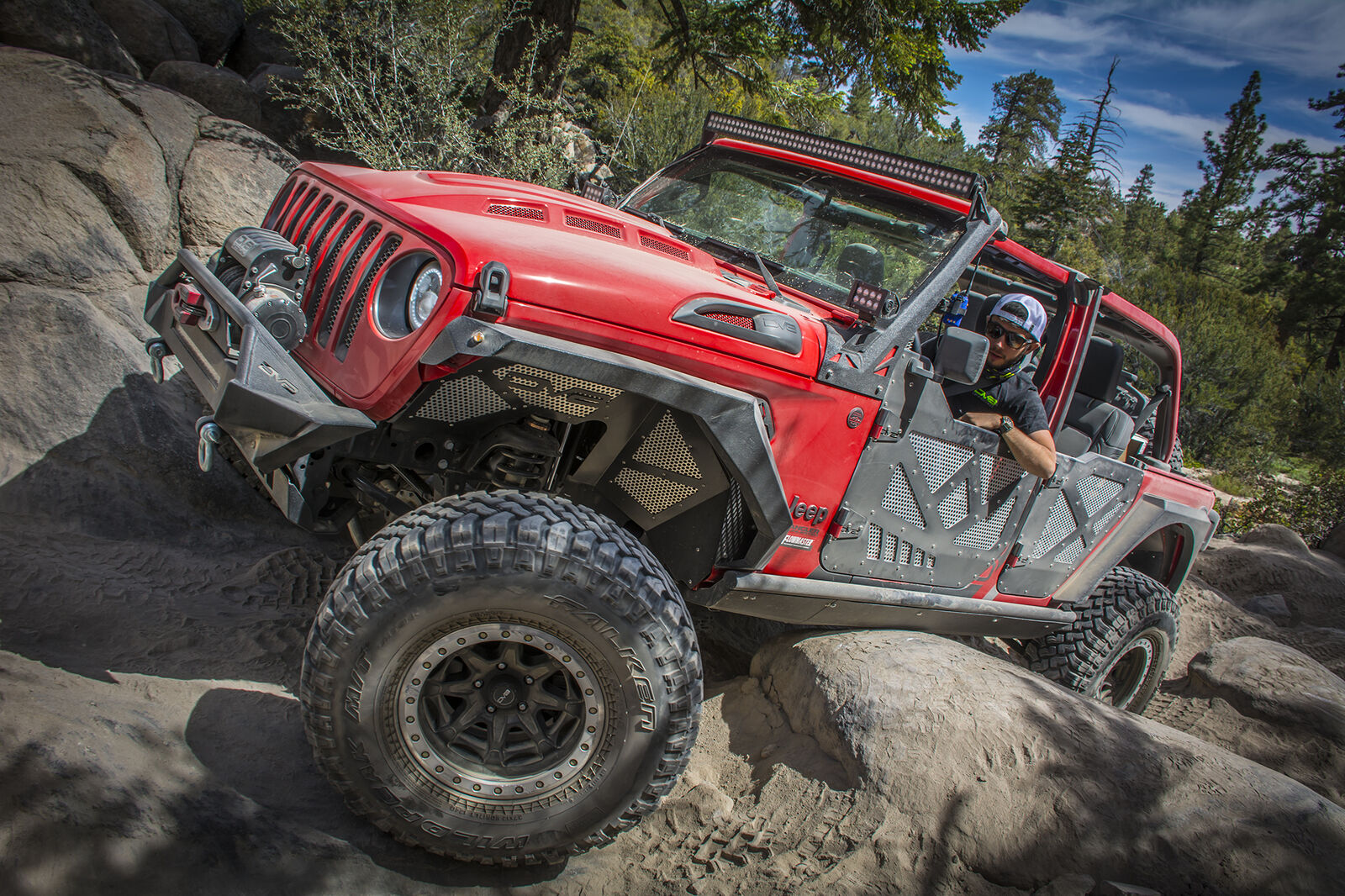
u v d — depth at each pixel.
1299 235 48.47
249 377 1.98
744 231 3.48
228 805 2.05
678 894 2.32
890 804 2.60
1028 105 49.84
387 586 1.93
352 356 2.23
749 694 3.33
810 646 3.24
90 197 4.13
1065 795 2.63
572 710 2.16
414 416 2.23
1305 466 19.50
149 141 4.51
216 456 3.72
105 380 3.64
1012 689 3.02
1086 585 4.02
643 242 2.92
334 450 2.28
